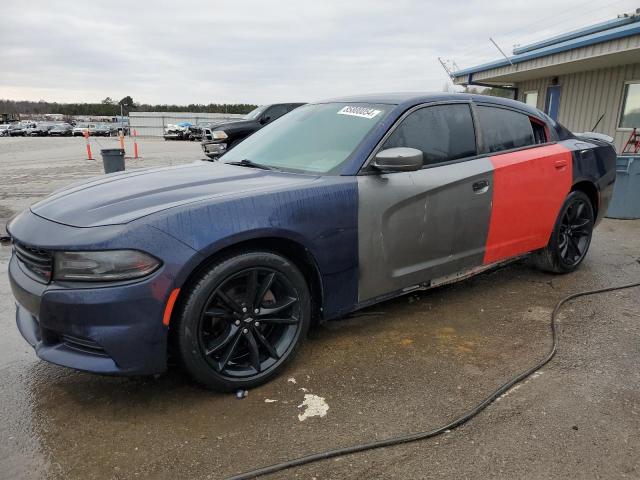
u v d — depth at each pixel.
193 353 2.46
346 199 2.90
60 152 21.95
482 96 3.89
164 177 3.08
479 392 2.67
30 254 2.47
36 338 2.58
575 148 4.38
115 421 2.43
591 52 10.59
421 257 3.33
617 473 2.08
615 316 3.67
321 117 3.64
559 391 2.69
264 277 2.68
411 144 3.28
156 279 2.29
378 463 2.14
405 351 3.13
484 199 3.58
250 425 2.39
